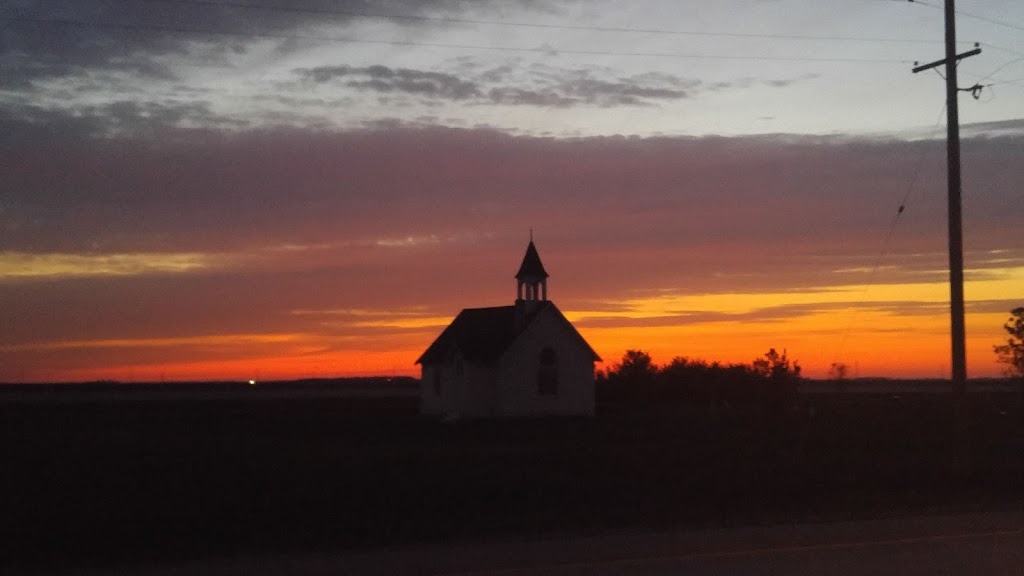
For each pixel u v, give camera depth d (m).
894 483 27.08
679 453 35.78
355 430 49.69
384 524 20.22
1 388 135.50
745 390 70.62
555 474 28.61
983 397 87.88
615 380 73.62
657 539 17.61
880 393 106.94
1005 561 14.70
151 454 34.50
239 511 21.31
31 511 21.02
